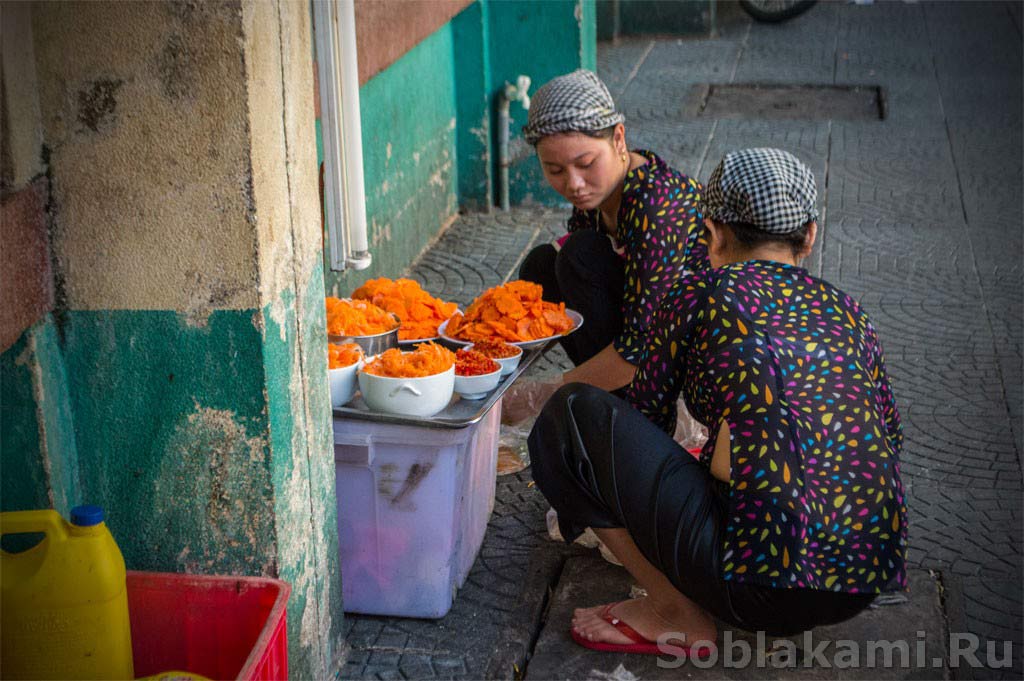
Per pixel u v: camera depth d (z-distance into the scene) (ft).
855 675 8.46
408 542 9.01
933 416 13.10
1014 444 12.46
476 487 9.74
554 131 9.66
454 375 8.96
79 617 6.48
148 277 6.98
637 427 8.02
